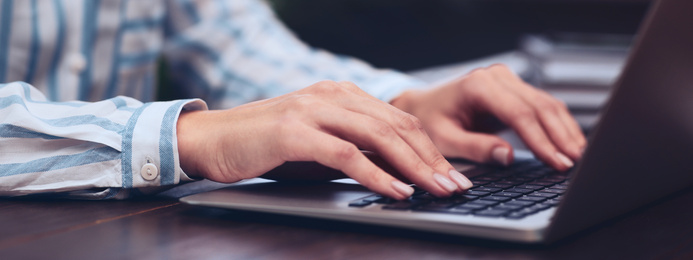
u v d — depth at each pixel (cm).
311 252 39
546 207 44
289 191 53
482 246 40
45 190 56
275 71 123
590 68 142
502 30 201
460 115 85
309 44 193
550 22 199
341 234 43
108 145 57
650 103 39
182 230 45
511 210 43
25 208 53
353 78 113
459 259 37
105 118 59
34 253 38
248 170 54
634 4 194
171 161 56
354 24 195
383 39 198
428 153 53
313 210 45
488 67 89
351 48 196
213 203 49
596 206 41
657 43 37
